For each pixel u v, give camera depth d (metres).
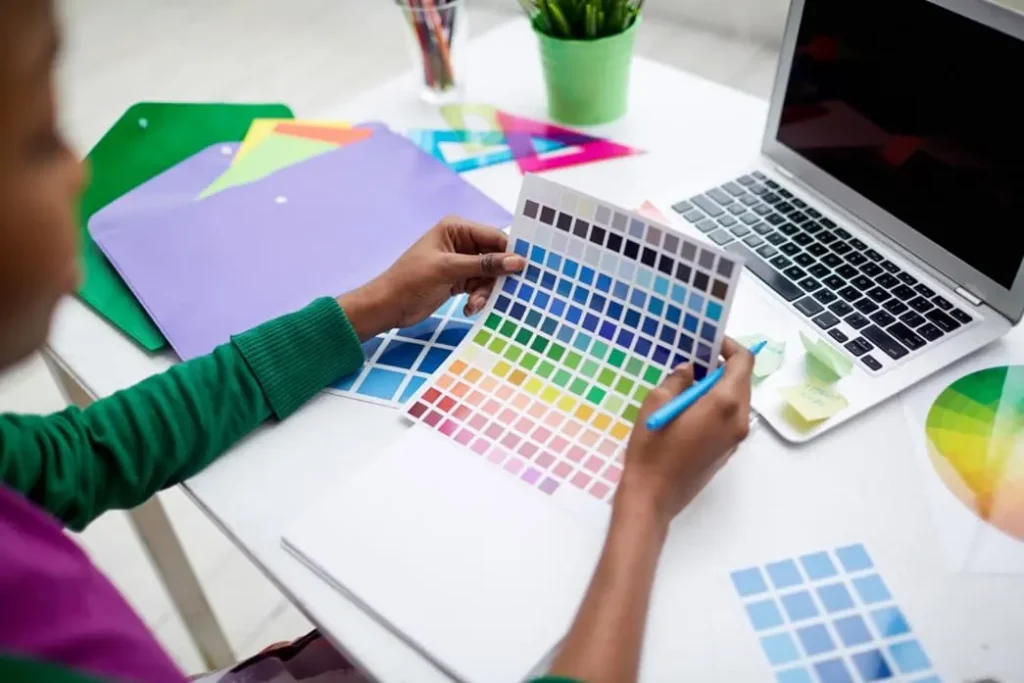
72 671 0.36
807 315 0.71
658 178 0.88
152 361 0.74
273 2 2.38
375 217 0.85
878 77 0.73
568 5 0.89
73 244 0.44
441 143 0.97
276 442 0.66
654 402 0.58
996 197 0.66
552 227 0.68
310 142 0.97
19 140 0.39
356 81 2.03
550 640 0.51
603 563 0.52
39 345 0.46
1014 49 0.62
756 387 0.66
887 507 0.58
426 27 0.97
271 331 0.68
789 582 0.54
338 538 0.58
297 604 0.56
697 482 0.57
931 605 0.53
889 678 0.50
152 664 0.44
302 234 0.84
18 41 0.38
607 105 0.96
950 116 0.68
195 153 0.98
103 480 0.63
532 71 1.08
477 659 0.51
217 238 0.83
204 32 2.31
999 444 0.61
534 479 0.60
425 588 0.54
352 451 0.65
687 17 1.51
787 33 0.80
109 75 2.18
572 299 0.68
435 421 0.65
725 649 0.52
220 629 1.18
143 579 1.30
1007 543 0.56
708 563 0.56
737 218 0.82
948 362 0.67
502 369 0.68
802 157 0.84
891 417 0.64
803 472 0.61
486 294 0.73
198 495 0.63
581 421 0.63
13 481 0.58
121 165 0.97
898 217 0.75
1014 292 0.67
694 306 0.61
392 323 0.73
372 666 0.52
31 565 0.42
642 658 0.51
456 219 0.76
